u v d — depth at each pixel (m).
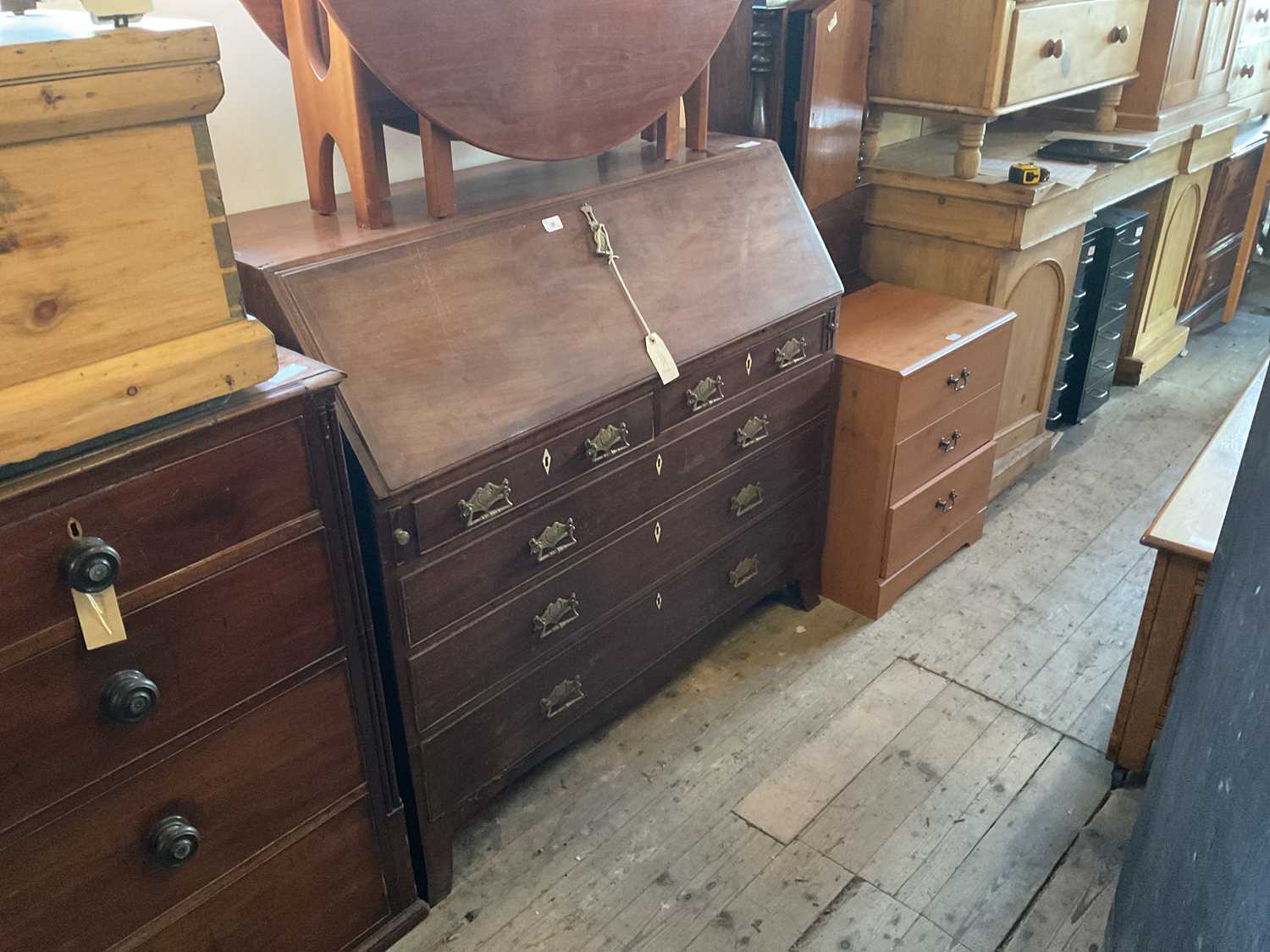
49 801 1.22
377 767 1.62
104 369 1.13
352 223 1.72
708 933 1.76
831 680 2.35
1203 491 1.96
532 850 1.93
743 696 2.30
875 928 1.77
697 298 1.98
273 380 1.31
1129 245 3.33
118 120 1.07
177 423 1.20
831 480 2.50
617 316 1.84
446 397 1.59
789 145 2.59
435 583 1.61
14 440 1.06
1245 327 4.40
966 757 2.12
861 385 2.35
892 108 2.70
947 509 2.65
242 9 1.81
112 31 1.03
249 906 1.50
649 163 2.08
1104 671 2.37
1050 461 3.32
